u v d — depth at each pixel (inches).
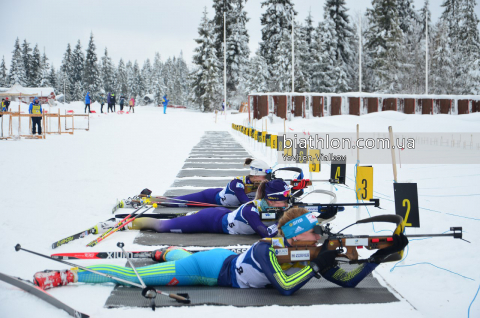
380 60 2044.8
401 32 2058.3
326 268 140.1
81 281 147.9
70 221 243.0
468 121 1115.9
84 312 125.0
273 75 2362.2
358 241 134.6
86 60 4060.0
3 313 120.2
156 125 1277.1
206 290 144.3
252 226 197.9
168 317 122.5
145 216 240.7
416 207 182.7
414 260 180.4
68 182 374.6
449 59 2101.4
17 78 3782.0
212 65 2285.9
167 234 219.1
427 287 151.8
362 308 130.3
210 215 218.2
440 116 1177.4
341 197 317.1
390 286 149.9
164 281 146.4
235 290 144.2
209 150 689.0
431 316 128.4
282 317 123.4
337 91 2226.9
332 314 125.8
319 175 425.4
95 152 624.1
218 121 1553.9
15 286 136.9
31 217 247.8
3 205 276.4
